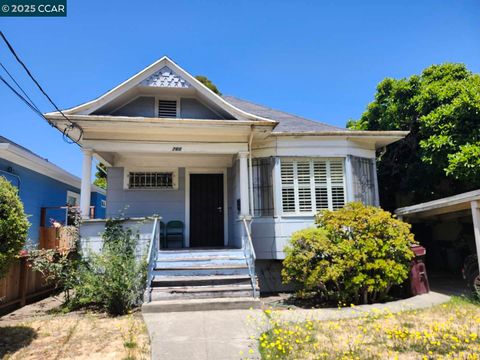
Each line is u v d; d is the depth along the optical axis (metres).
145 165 10.22
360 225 6.93
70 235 8.02
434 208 8.20
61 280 6.92
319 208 8.97
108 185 10.01
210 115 9.10
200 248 9.34
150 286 6.62
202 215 10.28
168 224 9.98
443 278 10.43
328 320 5.54
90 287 6.25
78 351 4.20
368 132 9.24
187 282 6.82
